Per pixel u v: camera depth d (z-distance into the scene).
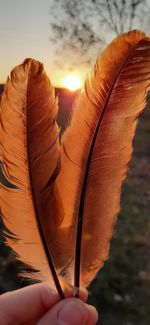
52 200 0.17
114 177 0.17
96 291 0.55
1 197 0.17
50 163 0.17
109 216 0.17
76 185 0.17
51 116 0.17
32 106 0.16
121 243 0.70
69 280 0.18
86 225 0.18
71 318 0.17
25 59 0.16
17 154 0.17
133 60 0.16
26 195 0.17
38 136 0.17
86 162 0.17
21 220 0.17
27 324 0.20
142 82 0.16
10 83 0.16
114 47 0.16
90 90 0.17
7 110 0.16
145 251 0.69
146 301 0.55
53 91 0.17
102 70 0.17
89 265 0.18
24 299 0.20
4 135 0.17
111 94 0.17
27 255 0.18
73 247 0.18
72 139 0.17
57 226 0.18
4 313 0.20
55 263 0.18
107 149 0.17
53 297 0.19
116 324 0.51
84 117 0.17
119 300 0.55
